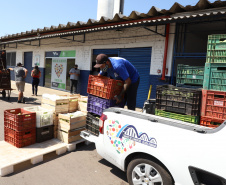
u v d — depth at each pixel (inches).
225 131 78.1
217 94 114.1
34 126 157.1
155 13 270.7
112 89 146.2
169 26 277.6
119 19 311.4
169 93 129.9
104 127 120.6
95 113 156.0
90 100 161.2
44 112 162.1
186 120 122.9
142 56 321.7
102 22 339.3
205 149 80.0
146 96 317.4
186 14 253.8
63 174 125.1
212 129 82.8
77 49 446.3
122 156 109.4
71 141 165.2
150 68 306.8
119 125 111.7
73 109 197.0
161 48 292.5
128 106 176.9
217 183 78.2
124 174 129.2
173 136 89.5
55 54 520.4
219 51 116.2
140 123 102.2
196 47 260.2
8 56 763.4
